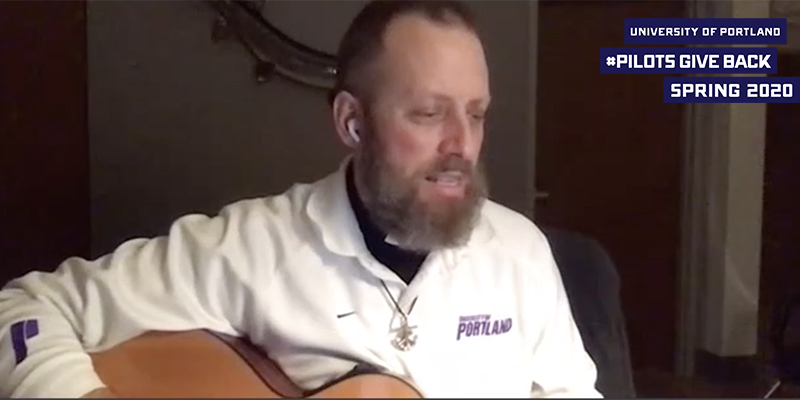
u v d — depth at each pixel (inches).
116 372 44.3
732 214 106.4
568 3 105.6
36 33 84.9
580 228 109.4
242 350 47.3
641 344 110.9
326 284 48.6
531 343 51.6
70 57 85.9
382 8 49.2
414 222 47.2
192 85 88.0
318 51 88.6
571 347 52.7
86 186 87.4
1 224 86.0
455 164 47.1
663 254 110.4
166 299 48.9
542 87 106.7
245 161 89.4
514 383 49.8
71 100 86.4
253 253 49.2
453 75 47.0
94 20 85.9
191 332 48.4
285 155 89.8
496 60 92.9
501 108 93.4
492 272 50.9
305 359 48.6
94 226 87.9
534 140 95.4
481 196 48.8
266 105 89.0
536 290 51.7
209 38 87.6
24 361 44.0
